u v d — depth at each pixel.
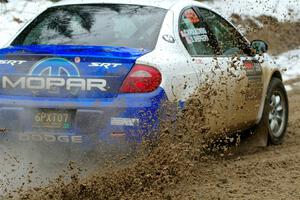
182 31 8.27
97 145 7.08
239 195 7.07
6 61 7.43
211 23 9.12
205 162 8.60
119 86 7.11
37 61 7.30
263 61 9.91
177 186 7.34
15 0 23.70
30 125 7.21
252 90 9.34
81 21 8.35
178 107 7.36
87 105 7.06
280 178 7.86
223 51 9.06
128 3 8.61
